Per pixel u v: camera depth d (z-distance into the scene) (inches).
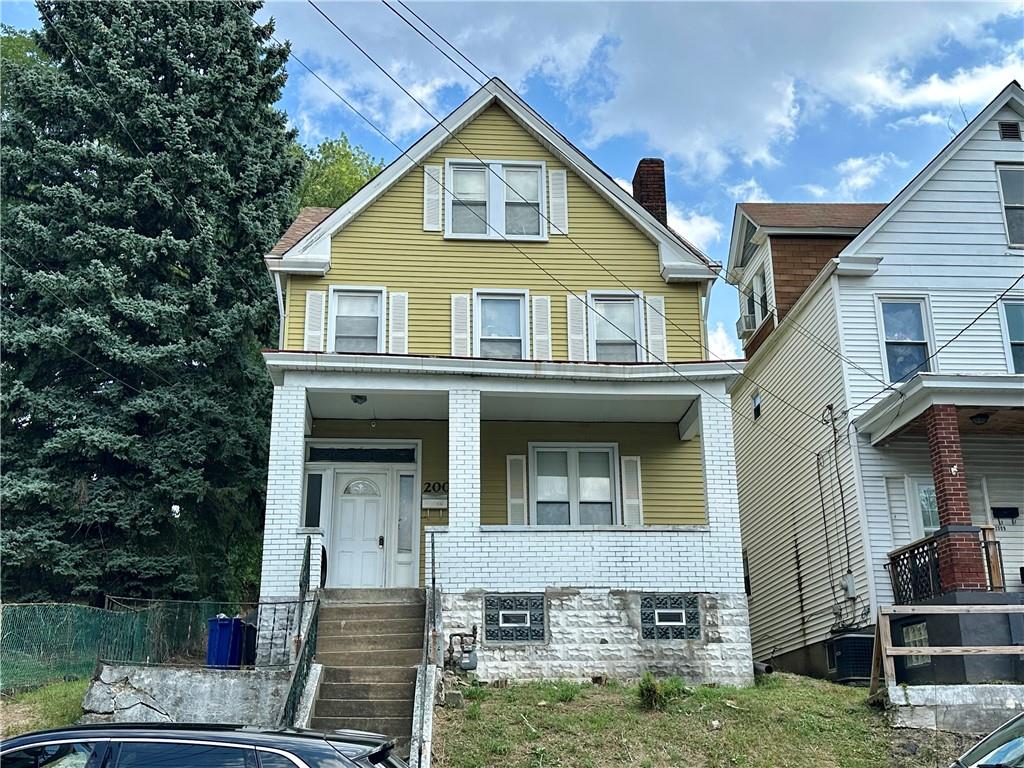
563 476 764.6
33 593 811.4
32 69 929.5
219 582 927.7
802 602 845.8
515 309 759.7
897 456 755.4
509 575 642.2
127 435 848.9
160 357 861.2
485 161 788.0
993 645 590.6
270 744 296.2
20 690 578.6
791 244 929.5
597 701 551.2
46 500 799.1
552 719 511.5
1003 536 754.8
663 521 752.3
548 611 636.1
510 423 767.1
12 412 839.7
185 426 867.4
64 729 308.3
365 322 742.5
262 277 957.2
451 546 645.9
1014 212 823.7
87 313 842.8
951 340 784.9
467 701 539.8
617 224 781.3
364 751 298.4
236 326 904.9
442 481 742.5
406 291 749.3
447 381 682.2
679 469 765.9
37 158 899.4
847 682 721.0
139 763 295.0
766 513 948.0
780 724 517.0
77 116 924.6
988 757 329.1
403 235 762.8
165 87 973.2
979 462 772.0
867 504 741.9
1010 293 800.3
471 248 765.9
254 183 965.8
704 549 656.4
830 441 794.8
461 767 454.0
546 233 773.9
